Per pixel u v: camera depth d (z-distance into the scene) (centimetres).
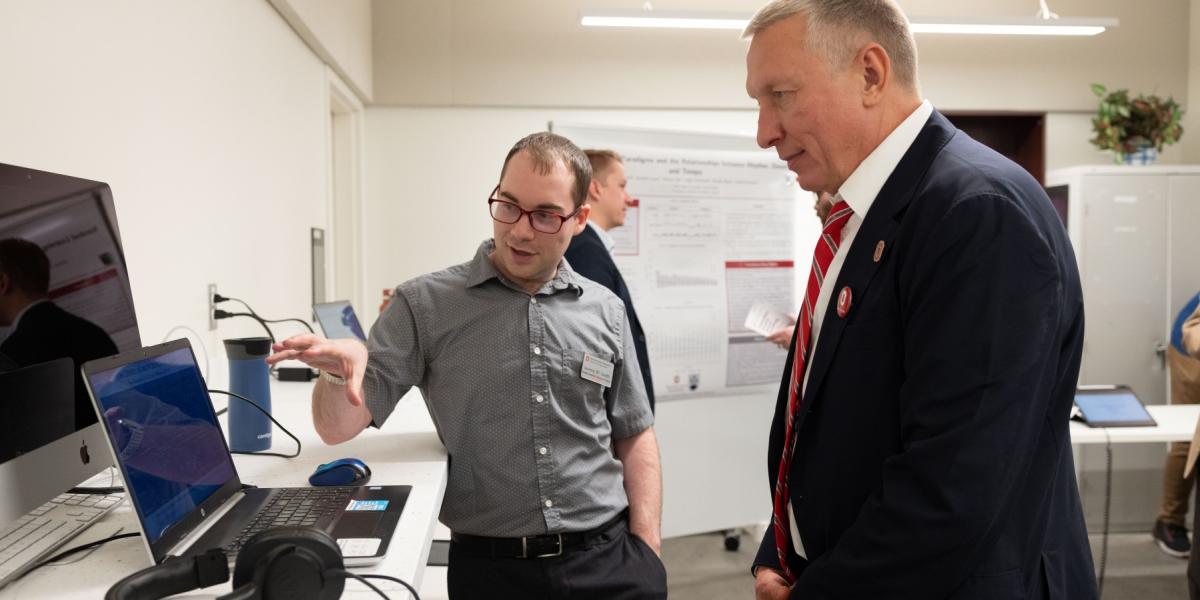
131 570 84
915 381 90
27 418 89
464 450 132
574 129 304
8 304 86
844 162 103
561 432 134
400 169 434
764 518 342
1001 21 380
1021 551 91
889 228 97
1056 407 94
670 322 319
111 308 110
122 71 164
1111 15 463
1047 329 85
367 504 104
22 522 96
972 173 92
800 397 114
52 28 139
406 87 429
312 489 111
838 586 93
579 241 210
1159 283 415
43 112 136
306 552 70
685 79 445
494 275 135
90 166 151
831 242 111
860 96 99
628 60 442
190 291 199
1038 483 93
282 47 281
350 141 416
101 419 81
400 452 135
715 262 328
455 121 436
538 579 130
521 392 132
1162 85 467
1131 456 379
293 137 296
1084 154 468
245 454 134
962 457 84
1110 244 414
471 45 433
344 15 356
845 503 100
